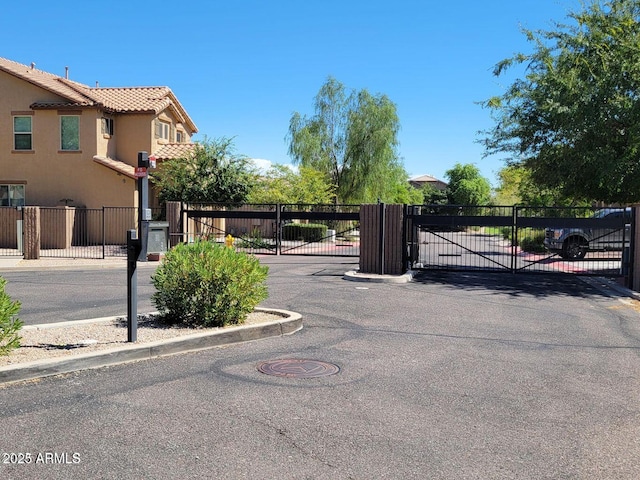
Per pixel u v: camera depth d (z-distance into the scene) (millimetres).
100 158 27875
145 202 7602
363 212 16547
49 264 19391
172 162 27078
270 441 4715
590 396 6066
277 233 24328
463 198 72938
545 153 20734
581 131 18234
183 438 4746
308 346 8062
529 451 4637
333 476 4133
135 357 7133
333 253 25422
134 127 29766
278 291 13336
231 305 8703
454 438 4863
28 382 6160
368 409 5504
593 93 17891
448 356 7660
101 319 9125
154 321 9125
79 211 27703
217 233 26891
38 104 27875
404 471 4238
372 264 16531
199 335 7855
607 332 9578
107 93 32188
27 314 10305
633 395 6133
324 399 5758
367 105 41031
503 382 6512
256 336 8484
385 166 40812
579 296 13828
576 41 18812
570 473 4266
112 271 17969
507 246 32688
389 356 7574
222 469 4207
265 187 33406
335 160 41688
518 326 9914
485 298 13109
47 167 28344
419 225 18297
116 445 4594
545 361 7527
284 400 5703
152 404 5531
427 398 5875
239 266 8828
